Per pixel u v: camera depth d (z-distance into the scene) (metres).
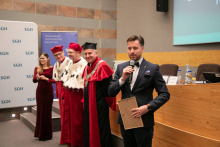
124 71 1.91
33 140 4.15
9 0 6.24
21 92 5.79
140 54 2.02
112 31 7.68
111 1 7.64
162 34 6.04
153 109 1.89
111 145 3.01
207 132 2.19
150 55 6.41
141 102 1.97
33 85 5.89
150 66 2.02
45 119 4.08
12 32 5.70
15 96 5.74
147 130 1.98
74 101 3.32
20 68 5.77
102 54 7.57
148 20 6.48
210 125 2.17
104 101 2.96
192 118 2.33
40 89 4.03
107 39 7.61
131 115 1.96
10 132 4.71
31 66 5.86
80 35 7.28
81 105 3.32
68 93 3.39
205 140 2.16
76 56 3.40
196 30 5.12
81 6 7.26
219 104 2.09
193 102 2.32
